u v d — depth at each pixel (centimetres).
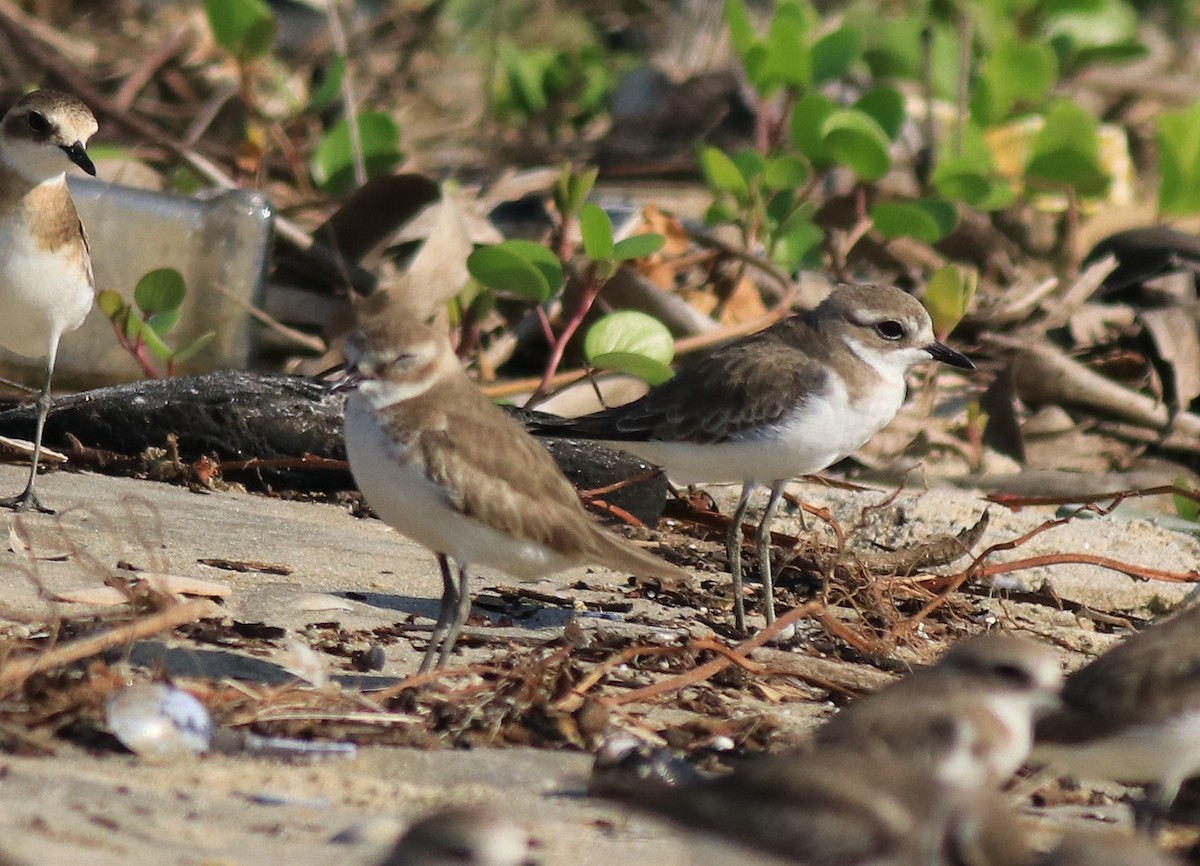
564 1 2631
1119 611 1145
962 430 1513
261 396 1215
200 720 729
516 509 845
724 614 1058
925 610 1030
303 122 1984
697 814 584
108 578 862
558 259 1453
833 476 1401
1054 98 2136
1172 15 2898
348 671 856
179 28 2298
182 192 1703
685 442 1092
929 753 668
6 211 1141
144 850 591
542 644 923
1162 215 1866
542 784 734
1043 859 609
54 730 718
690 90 2238
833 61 1798
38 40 2144
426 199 1622
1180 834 768
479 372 1486
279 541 1070
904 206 1588
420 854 541
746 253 1611
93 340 1399
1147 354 1659
